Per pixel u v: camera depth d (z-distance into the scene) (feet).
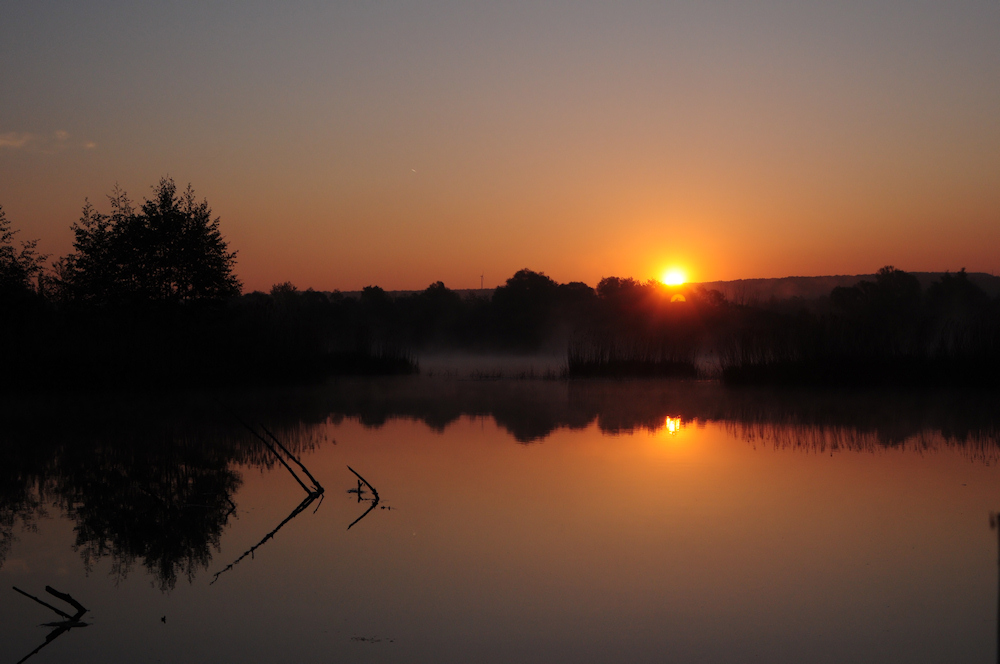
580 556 23.47
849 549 23.98
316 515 28.48
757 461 37.78
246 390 75.77
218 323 88.43
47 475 35.27
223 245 90.12
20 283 83.20
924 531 25.82
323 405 62.23
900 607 19.45
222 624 18.78
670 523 26.91
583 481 33.50
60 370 70.85
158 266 86.48
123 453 40.55
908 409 57.31
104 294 85.05
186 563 23.38
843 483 32.86
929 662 16.33
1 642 17.89
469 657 16.78
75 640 17.95
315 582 21.50
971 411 55.93
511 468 36.35
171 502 30.48
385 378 92.79
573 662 16.55
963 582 21.18
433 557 23.49
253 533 26.27
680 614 19.10
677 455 39.47
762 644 17.39
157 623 18.88
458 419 53.62
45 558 23.94
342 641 17.69
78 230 85.61
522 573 22.04
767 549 24.02
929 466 36.45
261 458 39.14
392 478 34.32
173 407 60.85
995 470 35.35
